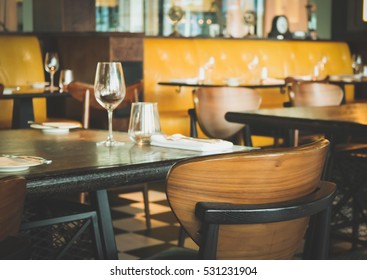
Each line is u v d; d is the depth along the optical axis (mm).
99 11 9250
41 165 1753
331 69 8648
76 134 2457
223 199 1460
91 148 2084
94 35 6098
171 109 6906
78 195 4660
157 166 1812
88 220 2072
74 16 7066
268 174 1476
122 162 1808
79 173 1668
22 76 6070
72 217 2023
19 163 1716
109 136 2195
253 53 7785
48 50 6555
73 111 6355
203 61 7223
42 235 2258
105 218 2105
